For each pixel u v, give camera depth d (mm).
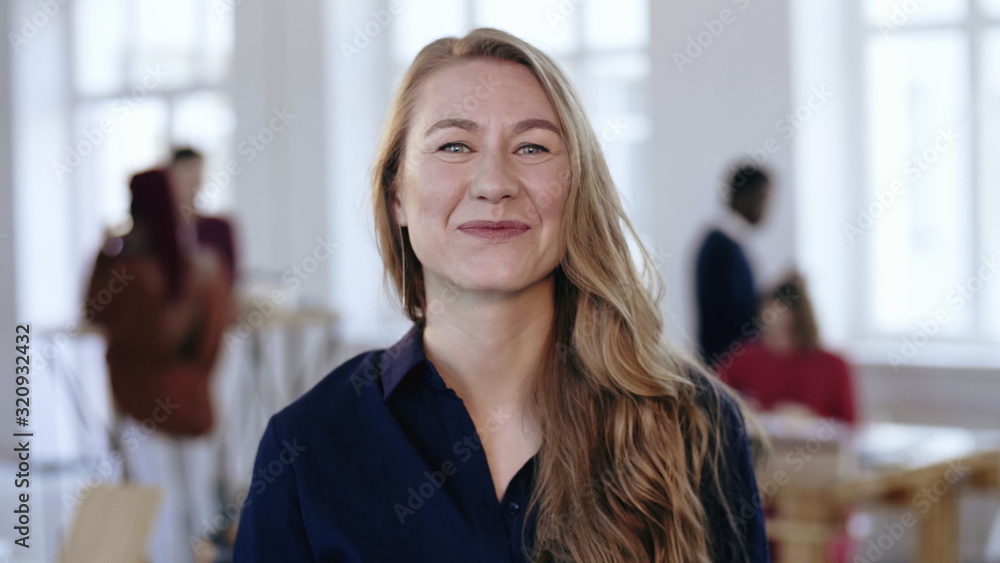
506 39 955
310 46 5605
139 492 1939
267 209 5688
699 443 1002
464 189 919
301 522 946
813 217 4496
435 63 971
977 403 4039
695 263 3688
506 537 937
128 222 3627
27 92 5844
